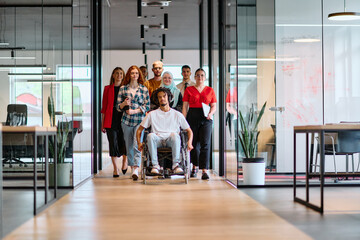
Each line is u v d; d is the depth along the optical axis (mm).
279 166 5902
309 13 5973
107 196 4699
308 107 5945
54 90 5523
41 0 5609
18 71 5605
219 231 3033
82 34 6250
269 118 5852
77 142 5715
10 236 2955
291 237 2859
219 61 7090
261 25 5820
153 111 5902
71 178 5336
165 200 4395
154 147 5789
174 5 9930
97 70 8414
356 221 3365
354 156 6066
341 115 6023
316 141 5891
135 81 6344
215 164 7434
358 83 6059
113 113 6660
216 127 7379
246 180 5414
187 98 6352
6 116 5586
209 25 8133
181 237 2865
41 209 3865
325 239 2809
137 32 13492
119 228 3145
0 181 3123
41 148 5523
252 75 5773
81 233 3006
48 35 5574
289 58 5906
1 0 5652
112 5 10078
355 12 5871
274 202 4277
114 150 6707
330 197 4621
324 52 6004
